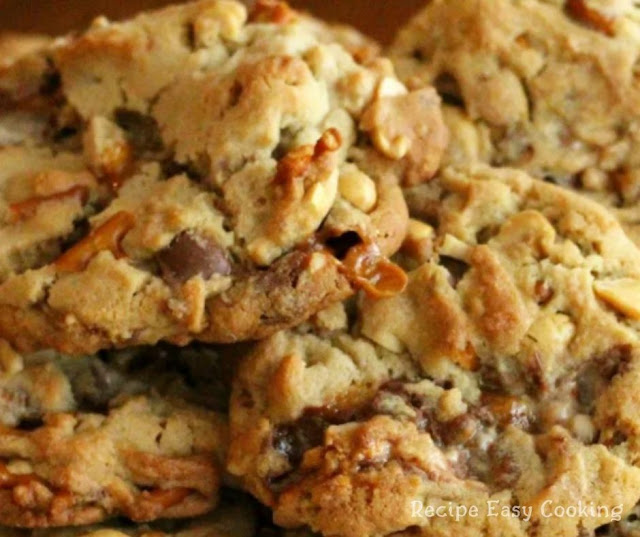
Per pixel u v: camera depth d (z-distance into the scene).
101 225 0.32
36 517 0.32
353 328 0.33
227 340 0.32
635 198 0.35
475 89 0.36
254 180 0.32
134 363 0.34
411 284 0.33
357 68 0.35
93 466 0.32
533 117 0.36
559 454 0.32
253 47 0.35
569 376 0.32
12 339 0.33
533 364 0.32
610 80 0.35
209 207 0.32
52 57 0.36
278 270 0.32
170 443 0.33
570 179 0.36
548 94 0.36
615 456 0.32
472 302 0.33
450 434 0.32
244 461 0.32
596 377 0.33
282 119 0.33
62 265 0.32
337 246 0.32
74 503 0.32
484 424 0.32
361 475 0.31
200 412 0.33
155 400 0.33
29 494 0.32
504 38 0.36
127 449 0.32
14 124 0.36
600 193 0.36
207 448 0.33
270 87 0.33
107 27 0.36
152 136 0.35
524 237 0.34
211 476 0.33
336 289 0.32
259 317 0.32
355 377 0.32
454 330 0.32
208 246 0.32
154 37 0.35
